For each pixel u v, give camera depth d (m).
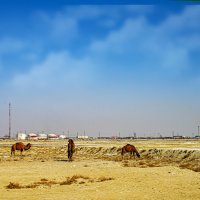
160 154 57.84
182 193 22.25
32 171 34.06
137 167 37.44
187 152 52.12
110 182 26.75
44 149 89.25
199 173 31.41
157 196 21.38
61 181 27.81
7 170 35.16
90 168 36.03
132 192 22.72
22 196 21.66
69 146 48.66
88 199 20.62
